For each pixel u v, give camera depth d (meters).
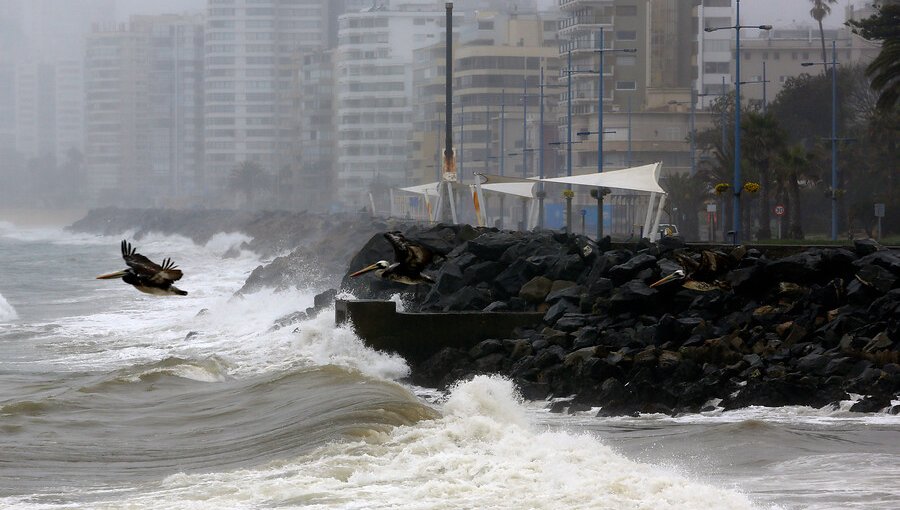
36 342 164.50
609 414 98.75
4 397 108.81
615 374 109.31
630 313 127.62
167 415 92.56
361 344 127.12
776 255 143.50
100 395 102.88
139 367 120.56
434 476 64.75
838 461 74.31
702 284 65.69
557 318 130.25
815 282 128.88
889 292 120.12
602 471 64.56
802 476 69.62
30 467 73.56
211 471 71.12
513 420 87.12
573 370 111.19
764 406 98.38
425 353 127.88
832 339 115.62
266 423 85.19
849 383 101.44
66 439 82.81
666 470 70.62
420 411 84.56
